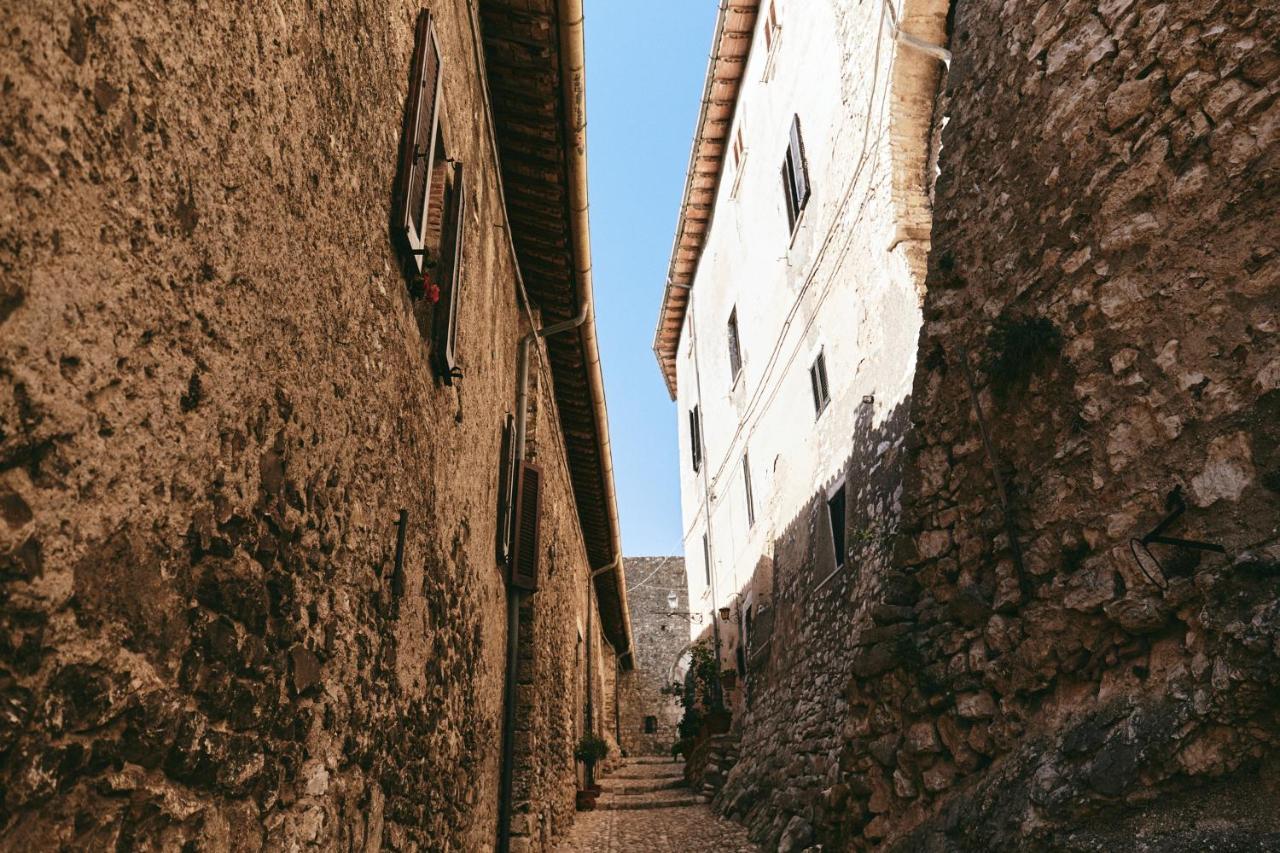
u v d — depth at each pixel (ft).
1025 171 12.82
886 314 26.94
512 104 19.89
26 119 4.07
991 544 12.47
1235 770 8.49
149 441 5.11
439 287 13.17
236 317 6.19
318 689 7.84
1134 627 9.91
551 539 29.71
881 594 25.22
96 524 4.62
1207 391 9.64
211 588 5.89
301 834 7.44
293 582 7.28
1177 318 10.09
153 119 5.10
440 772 13.05
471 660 15.79
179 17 5.39
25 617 4.08
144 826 5.10
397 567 10.46
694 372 63.72
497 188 19.69
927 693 12.90
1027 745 10.93
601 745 44.34
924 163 26.81
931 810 12.43
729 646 50.70
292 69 7.22
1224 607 8.91
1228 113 9.82
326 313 8.08
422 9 11.95
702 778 43.98
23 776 4.07
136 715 5.01
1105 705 10.04
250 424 6.45
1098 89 11.59
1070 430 11.34
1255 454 9.07
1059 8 12.49
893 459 25.75
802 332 36.58
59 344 4.31
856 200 29.84
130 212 4.88
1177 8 10.59
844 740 14.55
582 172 21.30
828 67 33.32
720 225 54.90
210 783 5.90
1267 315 9.19
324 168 8.03
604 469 39.55
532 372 26.20
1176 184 10.31
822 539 32.24
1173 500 9.78
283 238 7.02
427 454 12.19
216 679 5.96
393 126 10.46
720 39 47.24
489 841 18.35
